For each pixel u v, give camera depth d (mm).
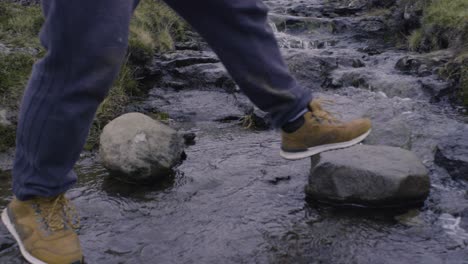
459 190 3012
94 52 1390
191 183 3170
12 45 4957
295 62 6254
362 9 10672
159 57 6434
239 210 2801
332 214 2742
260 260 2287
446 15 7000
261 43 1652
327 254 2330
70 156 1566
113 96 4883
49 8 1413
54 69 1434
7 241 2410
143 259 2307
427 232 2531
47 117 1471
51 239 1781
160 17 7535
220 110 5008
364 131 1910
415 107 4898
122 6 1417
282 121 1797
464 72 5281
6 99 4094
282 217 2711
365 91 5621
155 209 2824
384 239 2463
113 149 3178
